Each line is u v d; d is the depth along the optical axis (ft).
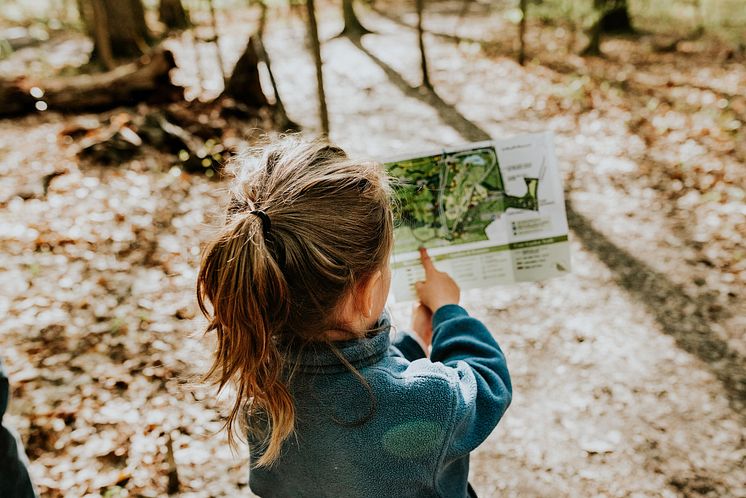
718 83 24.43
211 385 2.89
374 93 25.58
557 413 8.91
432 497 2.65
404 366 2.62
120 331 9.95
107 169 15.42
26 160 15.65
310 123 21.40
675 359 9.83
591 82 25.05
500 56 31.63
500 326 11.03
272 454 2.58
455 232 4.34
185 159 16.24
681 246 13.06
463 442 2.61
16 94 19.27
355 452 2.46
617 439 8.36
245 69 20.62
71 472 7.43
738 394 9.00
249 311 2.33
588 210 14.92
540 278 4.44
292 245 2.30
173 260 12.05
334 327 2.48
